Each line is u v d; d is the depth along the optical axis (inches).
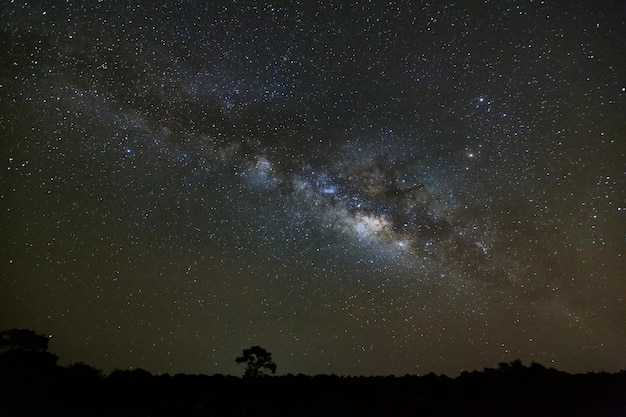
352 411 473.7
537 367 651.5
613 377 603.8
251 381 570.9
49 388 442.0
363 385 574.6
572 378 602.2
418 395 530.6
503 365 663.1
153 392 488.4
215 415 443.5
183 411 442.6
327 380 595.2
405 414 469.1
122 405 441.4
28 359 481.4
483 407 494.0
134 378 527.5
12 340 495.5
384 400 511.8
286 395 522.3
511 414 475.2
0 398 403.5
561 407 495.5
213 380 561.3
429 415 468.1
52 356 505.7
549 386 563.8
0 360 464.4
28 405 405.1
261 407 474.9
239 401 490.3
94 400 443.2
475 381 596.4
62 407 414.9
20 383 435.5
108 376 523.5
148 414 426.9
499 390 550.6
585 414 477.4
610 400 515.8
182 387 518.6
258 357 636.1
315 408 478.9
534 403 508.4
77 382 473.7
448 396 533.3
